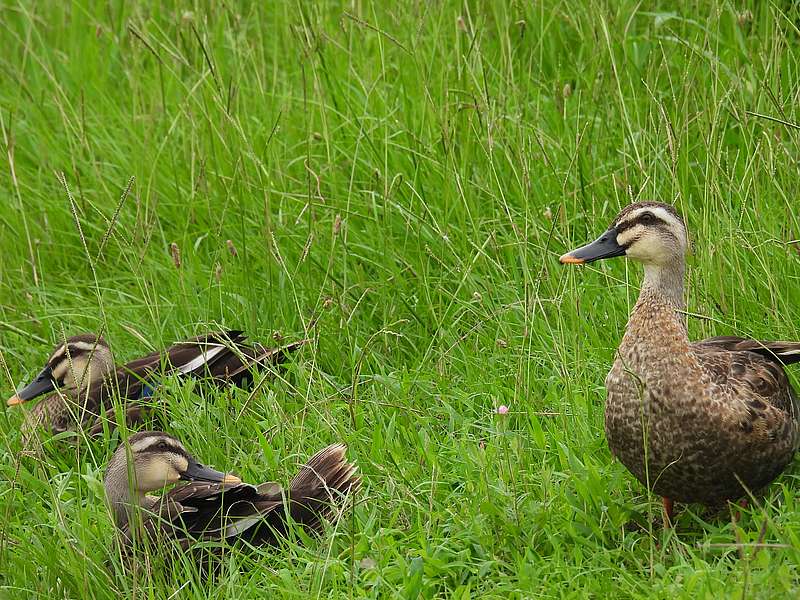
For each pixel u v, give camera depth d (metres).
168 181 14.55
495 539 9.14
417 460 10.30
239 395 11.39
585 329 11.29
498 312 11.70
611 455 9.88
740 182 12.77
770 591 7.87
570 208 12.89
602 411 10.46
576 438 10.13
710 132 12.70
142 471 9.99
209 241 13.84
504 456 9.81
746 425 8.80
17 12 18.66
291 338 12.13
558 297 11.52
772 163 11.95
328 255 12.96
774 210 12.15
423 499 9.81
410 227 12.92
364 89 14.08
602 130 13.48
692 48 12.80
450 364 11.57
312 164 14.29
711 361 9.07
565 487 9.42
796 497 9.34
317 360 11.99
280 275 12.50
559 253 12.33
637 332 9.06
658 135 12.66
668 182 12.52
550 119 13.92
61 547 9.73
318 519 9.80
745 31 14.45
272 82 15.88
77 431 11.38
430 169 13.49
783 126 12.46
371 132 14.00
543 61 15.02
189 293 12.91
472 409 10.80
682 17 14.18
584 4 14.77
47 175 15.20
